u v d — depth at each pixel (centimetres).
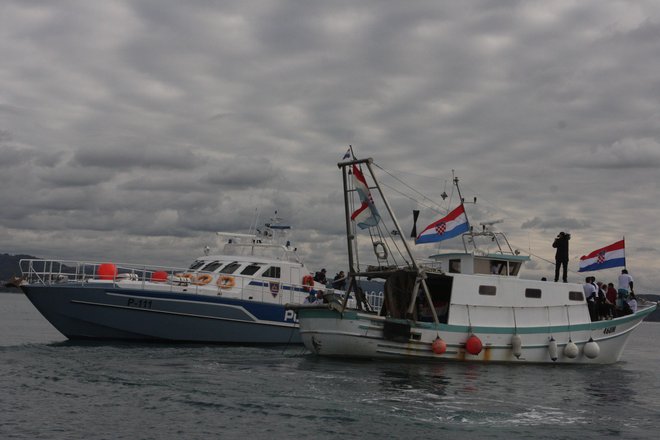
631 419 1298
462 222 2153
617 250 2369
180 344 2309
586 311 2188
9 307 7900
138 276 2445
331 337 1944
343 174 2072
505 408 1330
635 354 3425
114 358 1867
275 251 2775
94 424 1105
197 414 1188
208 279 2450
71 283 2311
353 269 2081
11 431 1046
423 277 1931
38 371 1593
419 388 1503
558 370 2003
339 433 1085
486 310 2012
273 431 1087
